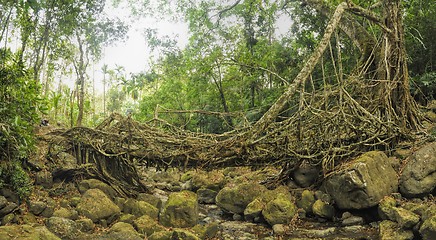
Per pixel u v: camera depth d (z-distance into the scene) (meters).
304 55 21.41
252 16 22.86
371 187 9.63
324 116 11.23
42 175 10.38
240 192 11.27
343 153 11.68
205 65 22.12
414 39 16.28
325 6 15.31
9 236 6.83
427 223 7.63
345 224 9.79
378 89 12.93
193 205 9.61
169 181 15.56
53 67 19.12
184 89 27.56
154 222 9.23
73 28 17.14
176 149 11.41
